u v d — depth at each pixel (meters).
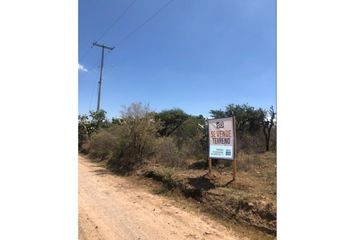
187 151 14.73
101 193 9.46
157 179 11.21
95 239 5.44
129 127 16.05
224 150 9.62
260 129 18.22
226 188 8.33
